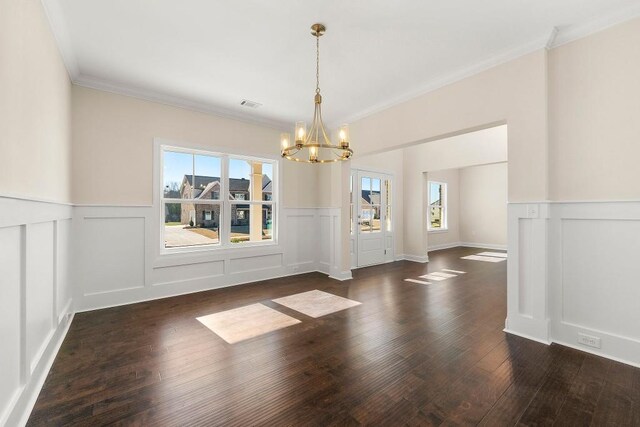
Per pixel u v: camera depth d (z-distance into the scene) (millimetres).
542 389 1895
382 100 3967
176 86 3566
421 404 1751
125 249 3592
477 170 9211
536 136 2590
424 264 6395
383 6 2195
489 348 2453
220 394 1850
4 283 1460
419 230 6809
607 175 2312
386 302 3699
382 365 2195
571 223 2496
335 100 3980
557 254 2555
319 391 1882
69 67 2963
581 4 2170
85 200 3316
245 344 2537
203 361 2252
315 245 5566
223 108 4281
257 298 3852
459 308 3469
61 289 2652
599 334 2342
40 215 1968
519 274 2709
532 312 2631
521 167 2682
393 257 6859
